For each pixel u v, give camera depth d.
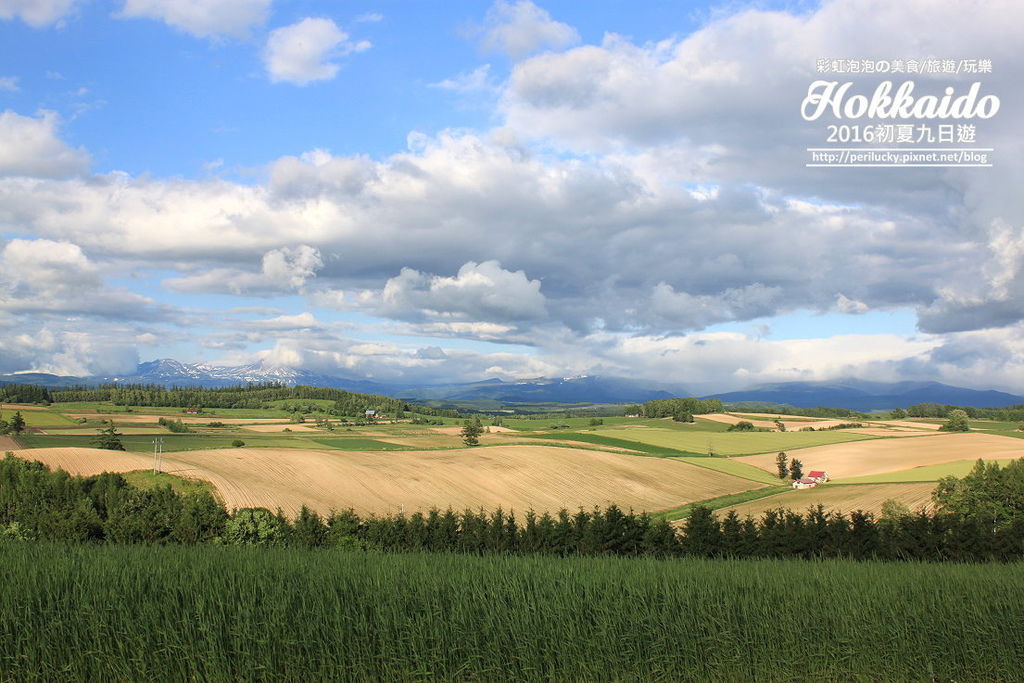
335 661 13.38
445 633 13.70
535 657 13.77
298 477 76.75
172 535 43.84
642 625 14.13
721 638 14.17
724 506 82.25
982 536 41.69
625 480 91.50
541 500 79.88
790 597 15.25
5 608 13.55
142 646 13.38
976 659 14.12
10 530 42.28
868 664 14.23
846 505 72.88
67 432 144.25
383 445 133.12
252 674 13.12
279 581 14.64
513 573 15.87
